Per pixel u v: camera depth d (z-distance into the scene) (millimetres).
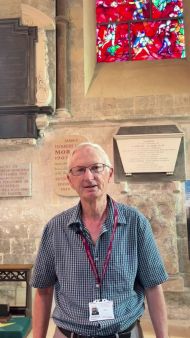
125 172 4879
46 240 1979
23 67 5172
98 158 1895
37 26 5242
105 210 1938
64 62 5230
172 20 5781
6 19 5297
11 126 5039
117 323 1765
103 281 1787
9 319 3916
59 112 5117
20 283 4879
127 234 1876
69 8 5461
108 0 6012
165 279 1910
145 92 5176
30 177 5066
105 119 5043
